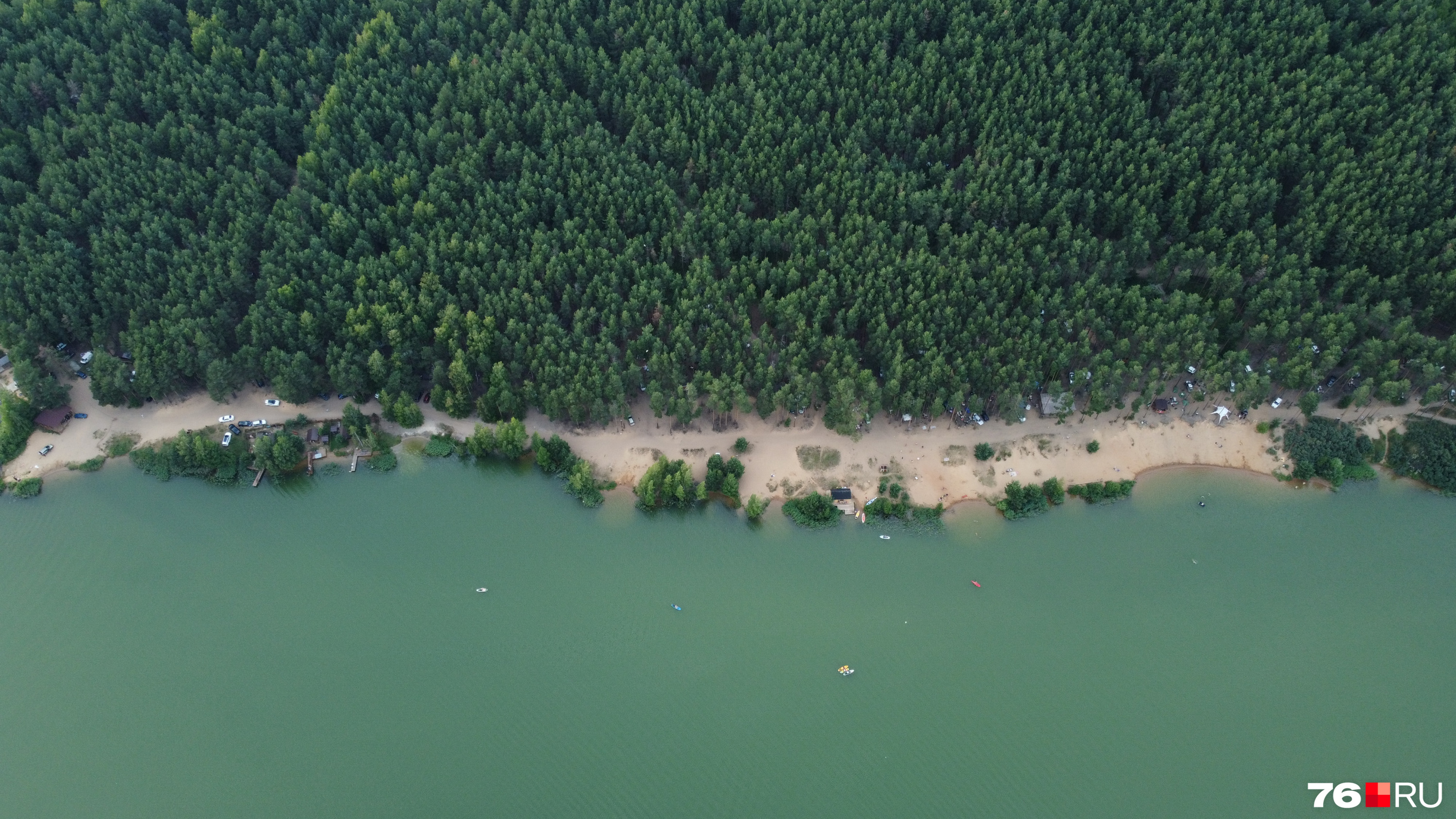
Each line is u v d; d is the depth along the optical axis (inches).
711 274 6343.5
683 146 6948.8
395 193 6776.6
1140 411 6112.2
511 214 6702.8
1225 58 7111.2
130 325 6141.7
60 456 6136.8
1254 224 6481.3
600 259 6407.5
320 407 6314.0
